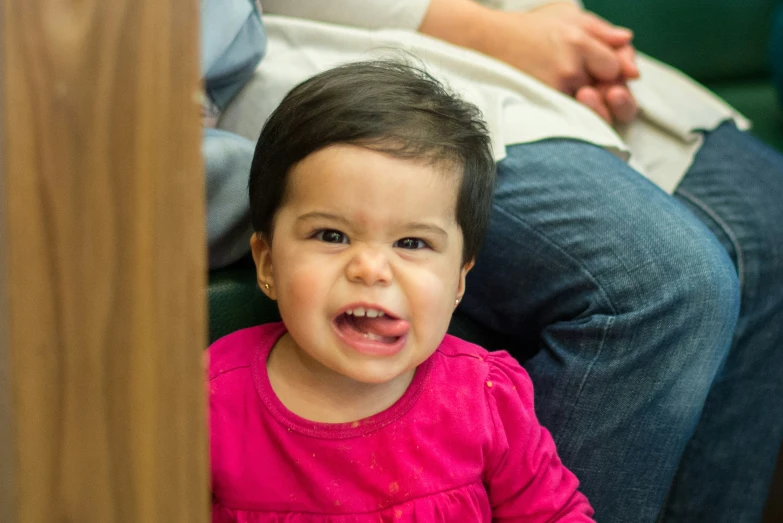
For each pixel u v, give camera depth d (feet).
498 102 2.65
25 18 0.97
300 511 1.97
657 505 2.39
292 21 2.78
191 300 1.06
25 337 1.02
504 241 2.56
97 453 1.07
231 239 2.32
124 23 0.99
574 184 2.52
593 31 3.28
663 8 4.85
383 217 1.85
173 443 1.10
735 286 2.42
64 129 1.00
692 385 2.34
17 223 1.00
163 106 1.01
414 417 2.04
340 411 2.03
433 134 1.93
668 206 2.50
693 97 3.53
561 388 2.37
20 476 1.05
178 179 1.03
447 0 3.15
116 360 1.06
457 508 2.03
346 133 1.87
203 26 2.32
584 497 2.23
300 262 1.89
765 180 3.10
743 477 2.93
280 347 2.13
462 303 2.77
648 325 2.29
